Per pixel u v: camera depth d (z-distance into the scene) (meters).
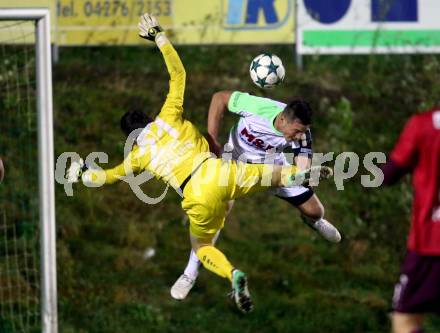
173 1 37.66
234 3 37.72
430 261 17.66
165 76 41.22
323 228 24.47
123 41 37.81
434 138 17.22
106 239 35.88
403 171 17.62
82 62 41.34
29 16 25.94
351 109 40.41
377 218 37.19
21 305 32.94
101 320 32.53
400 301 18.06
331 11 38.22
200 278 34.41
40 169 26.25
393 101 40.84
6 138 37.69
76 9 37.56
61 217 36.22
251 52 42.00
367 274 35.16
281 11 37.94
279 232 36.69
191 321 32.62
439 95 40.81
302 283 34.53
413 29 38.78
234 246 35.81
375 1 38.53
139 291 33.84
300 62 41.16
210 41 37.72
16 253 33.31
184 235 36.25
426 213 17.53
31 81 38.19
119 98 40.25
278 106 22.31
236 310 33.09
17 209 35.88
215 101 22.72
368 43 38.66
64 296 33.44
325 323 32.75
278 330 32.38
